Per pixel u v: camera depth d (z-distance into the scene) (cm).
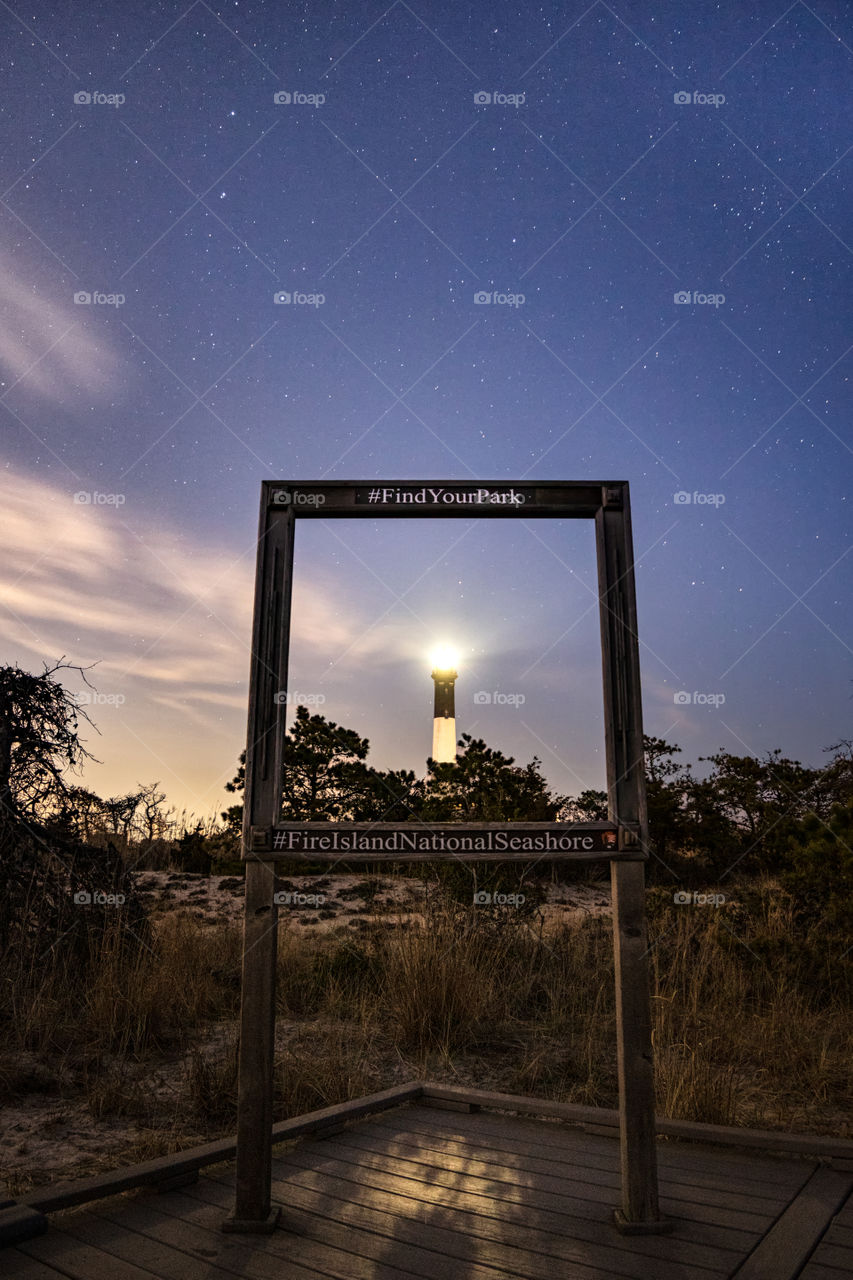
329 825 363
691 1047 632
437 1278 295
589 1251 315
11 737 830
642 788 363
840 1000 769
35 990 721
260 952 358
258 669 378
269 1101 348
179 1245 322
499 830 362
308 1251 317
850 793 1415
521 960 885
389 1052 682
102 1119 526
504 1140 444
